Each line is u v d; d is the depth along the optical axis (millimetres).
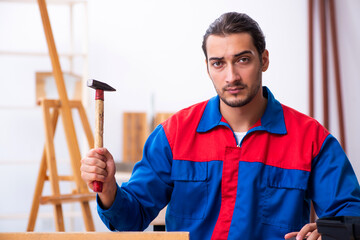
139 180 1594
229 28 1410
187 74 4426
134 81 4391
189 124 1616
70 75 3979
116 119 4367
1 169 4316
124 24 4383
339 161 1539
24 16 4371
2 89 4324
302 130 1563
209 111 1616
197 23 4430
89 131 2992
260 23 4426
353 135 4316
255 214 1501
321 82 4336
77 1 4035
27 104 4359
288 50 4418
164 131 1632
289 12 4426
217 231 1512
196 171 1570
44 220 4297
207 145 1579
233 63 1419
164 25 4414
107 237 1131
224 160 1545
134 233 1129
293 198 1512
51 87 3945
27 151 4371
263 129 1541
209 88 4438
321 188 1531
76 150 2852
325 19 4254
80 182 2826
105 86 1338
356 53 4305
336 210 1487
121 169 4105
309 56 4262
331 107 4309
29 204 4352
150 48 4402
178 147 1591
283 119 1580
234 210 1510
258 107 1565
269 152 1548
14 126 4359
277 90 4414
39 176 2904
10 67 4332
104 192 1371
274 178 1530
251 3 4426
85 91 4020
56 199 2664
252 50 1420
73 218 4254
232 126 1586
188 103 4434
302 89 4422
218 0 4430
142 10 4391
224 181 1532
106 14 4371
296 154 1534
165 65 4414
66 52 4375
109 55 4371
